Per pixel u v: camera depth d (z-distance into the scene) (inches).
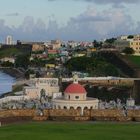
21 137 6781.5
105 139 6786.4
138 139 6815.9
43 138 6752.0
